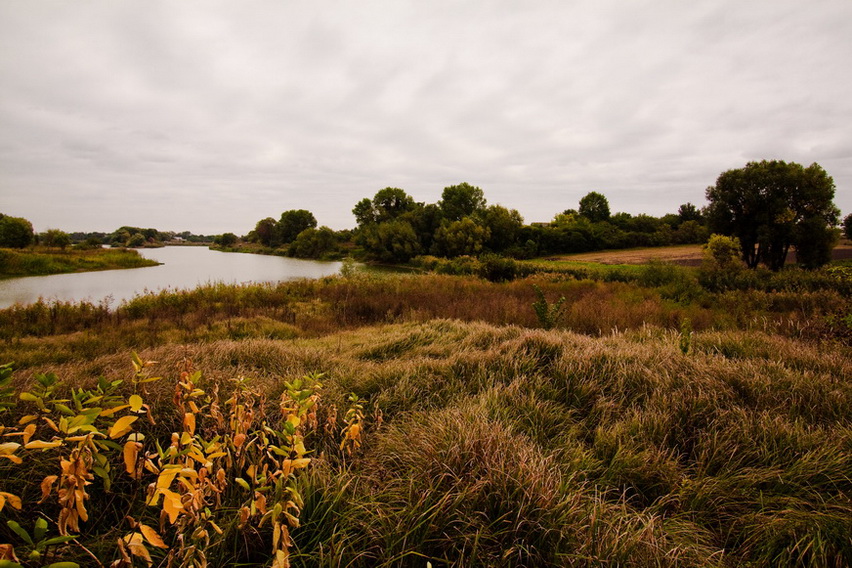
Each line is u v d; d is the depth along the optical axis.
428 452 2.22
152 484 1.30
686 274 16.75
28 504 1.63
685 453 2.76
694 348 5.00
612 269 26.22
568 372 3.87
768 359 4.44
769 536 1.96
